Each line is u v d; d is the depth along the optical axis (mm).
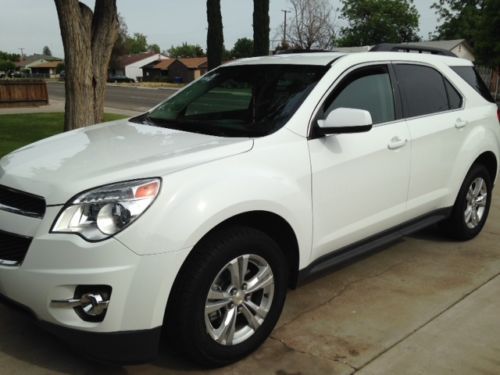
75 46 6910
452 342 3227
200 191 2635
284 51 4578
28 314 2637
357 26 57406
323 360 3014
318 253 3406
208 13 25625
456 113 4578
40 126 13180
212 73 4320
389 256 4664
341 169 3414
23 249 2607
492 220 5816
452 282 4129
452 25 49562
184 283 2621
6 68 99812
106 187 2557
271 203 2928
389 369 2938
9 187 2781
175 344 2738
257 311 2998
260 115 3422
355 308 3660
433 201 4391
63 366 2906
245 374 2867
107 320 2475
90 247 2428
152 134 3416
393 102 3980
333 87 3523
